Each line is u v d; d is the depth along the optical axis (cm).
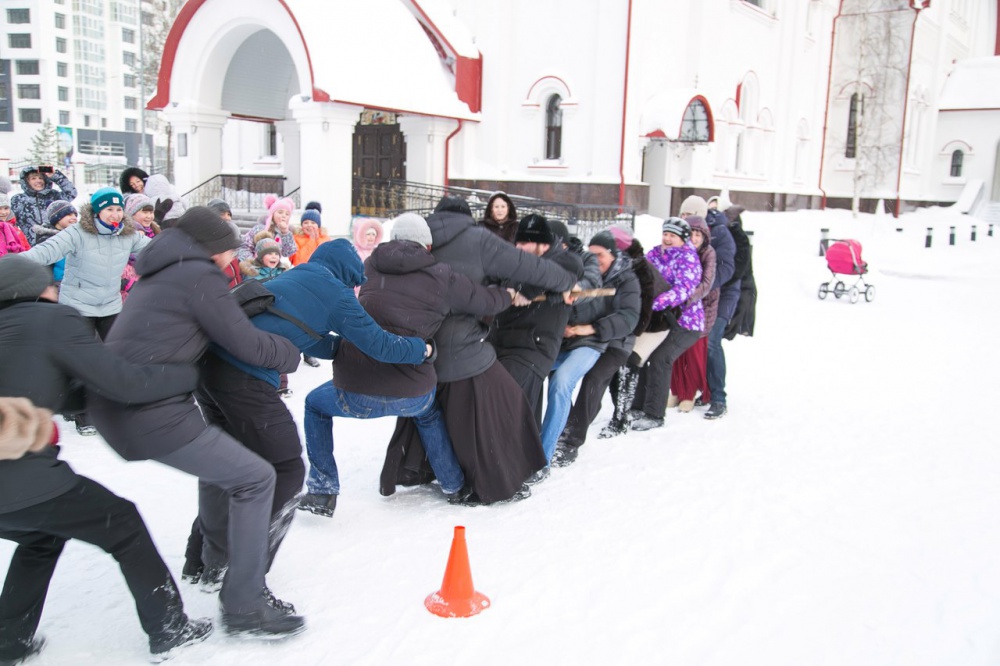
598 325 516
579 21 1934
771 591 366
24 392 255
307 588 351
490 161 2053
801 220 2528
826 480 520
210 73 1767
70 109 8306
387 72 1728
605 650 312
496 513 445
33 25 7862
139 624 323
